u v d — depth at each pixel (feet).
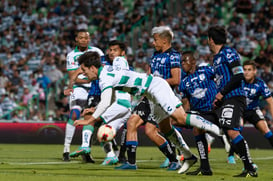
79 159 110.22
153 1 273.54
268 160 121.60
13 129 186.29
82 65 78.74
